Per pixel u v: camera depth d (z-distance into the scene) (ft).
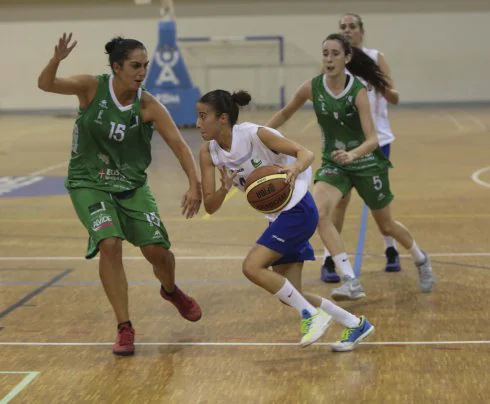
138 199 19.02
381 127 25.99
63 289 24.50
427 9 98.63
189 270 26.50
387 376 16.88
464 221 34.06
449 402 15.42
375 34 99.60
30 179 48.65
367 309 21.94
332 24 99.30
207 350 18.83
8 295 23.88
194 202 18.93
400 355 18.20
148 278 25.73
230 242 30.68
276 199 17.51
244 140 17.72
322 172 22.99
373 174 22.71
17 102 103.04
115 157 18.60
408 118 85.81
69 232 33.17
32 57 101.55
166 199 40.83
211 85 101.45
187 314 20.33
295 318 21.30
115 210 18.75
